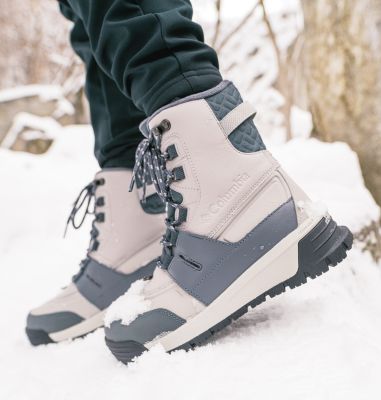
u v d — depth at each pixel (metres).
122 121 0.96
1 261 1.81
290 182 0.71
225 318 0.68
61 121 4.60
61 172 2.51
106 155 0.98
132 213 0.96
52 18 6.02
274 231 0.68
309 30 1.91
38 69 6.22
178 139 0.71
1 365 0.89
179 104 0.71
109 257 0.97
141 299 0.74
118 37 0.73
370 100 1.66
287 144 1.87
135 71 0.72
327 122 1.82
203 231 0.70
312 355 0.57
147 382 0.60
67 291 1.01
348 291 1.09
